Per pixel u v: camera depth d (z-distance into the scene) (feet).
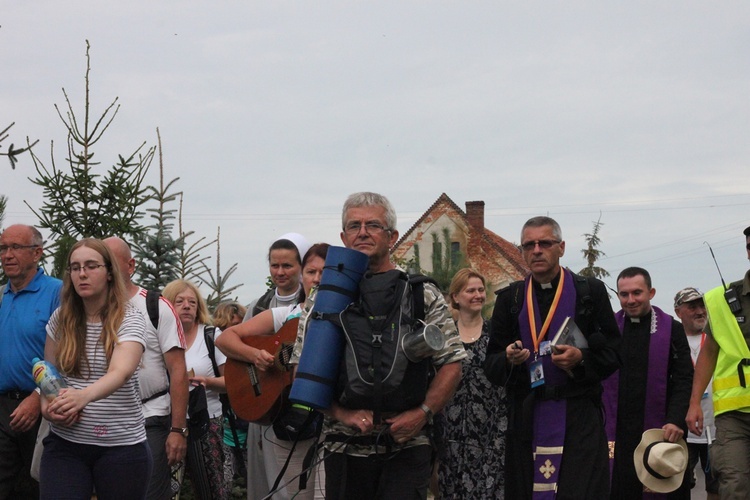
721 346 25.79
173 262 38.83
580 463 22.16
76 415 19.06
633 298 29.17
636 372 29.12
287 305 26.68
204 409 28.63
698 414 26.78
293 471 23.70
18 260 26.03
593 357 22.25
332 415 16.80
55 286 26.45
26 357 25.84
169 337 25.50
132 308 20.29
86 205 37.37
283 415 23.50
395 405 16.44
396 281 17.04
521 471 22.76
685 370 28.86
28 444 26.32
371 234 17.83
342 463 17.42
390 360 16.35
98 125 37.63
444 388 17.10
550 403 22.49
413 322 16.76
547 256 22.86
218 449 29.01
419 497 17.30
